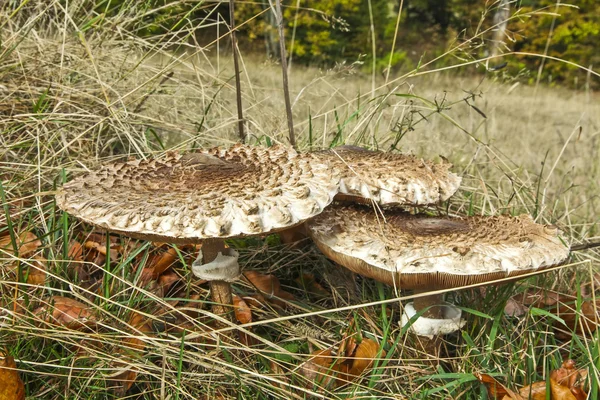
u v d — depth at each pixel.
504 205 0.92
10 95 0.80
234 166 0.60
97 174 0.59
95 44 0.89
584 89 3.38
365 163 0.66
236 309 0.68
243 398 0.58
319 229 0.61
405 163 0.67
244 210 0.53
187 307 0.66
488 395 0.62
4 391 0.54
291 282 0.77
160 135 0.96
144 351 0.60
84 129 0.83
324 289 0.76
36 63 0.84
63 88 0.79
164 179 0.57
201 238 0.52
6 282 0.59
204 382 0.60
